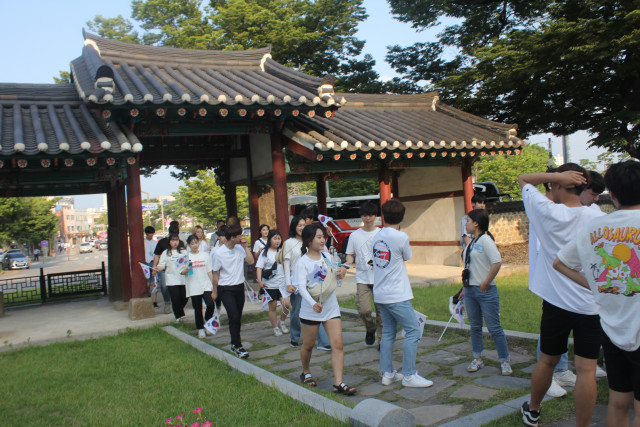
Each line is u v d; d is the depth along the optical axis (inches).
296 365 225.5
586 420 127.0
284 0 940.6
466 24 773.3
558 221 132.7
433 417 156.5
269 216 590.9
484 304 193.3
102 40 391.9
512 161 1690.5
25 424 157.8
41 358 246.4
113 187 434.0
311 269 183.3
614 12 530.0
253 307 368.8
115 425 154.0
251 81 395.5
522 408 145.0
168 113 341.4
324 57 951.0
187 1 1024.2
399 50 839.7
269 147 438.6
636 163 106.9
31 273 1344.7
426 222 556.1
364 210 235.9
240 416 154.9
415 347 186.7
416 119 517.0
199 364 218.7
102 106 301.1
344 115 486.3
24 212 1616.6
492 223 628.7
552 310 133.5
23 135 303.4
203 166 594.2
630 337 102.7
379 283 187.2
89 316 362.9
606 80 621.0
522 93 658.2
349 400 173.0
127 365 223.9
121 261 401.7
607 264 107.1
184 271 289.4
